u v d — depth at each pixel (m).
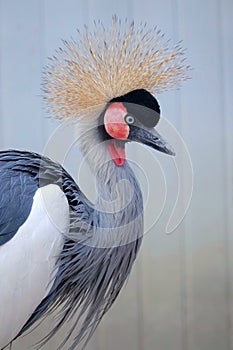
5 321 2.49
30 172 2.62
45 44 3.96
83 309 2.71
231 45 4.05
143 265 4.12
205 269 4.15
